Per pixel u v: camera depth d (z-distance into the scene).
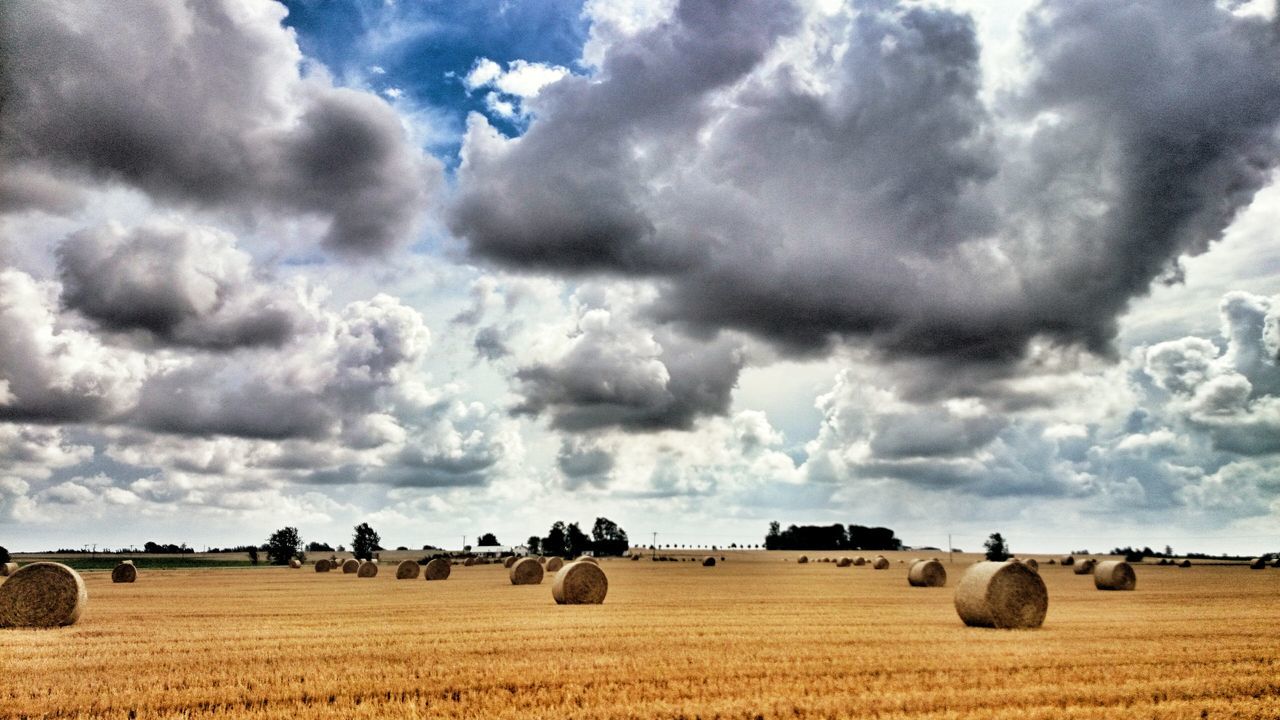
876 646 17.95
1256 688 13.43
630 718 11.39
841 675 14.38
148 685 13.66
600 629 21.30
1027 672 14.66
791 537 183.12
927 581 47.50
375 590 42.84
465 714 11.59
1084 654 16.77
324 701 12.62
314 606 30.42
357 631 21.02
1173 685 13.59
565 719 11.31
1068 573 69.06
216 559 123.88
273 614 26.72
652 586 46.66
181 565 97.19
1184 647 17.88
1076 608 29.25
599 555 156.38
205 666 15.45
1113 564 43.47
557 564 69.81
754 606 30.02
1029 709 11.85
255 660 16.11
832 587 45.81
